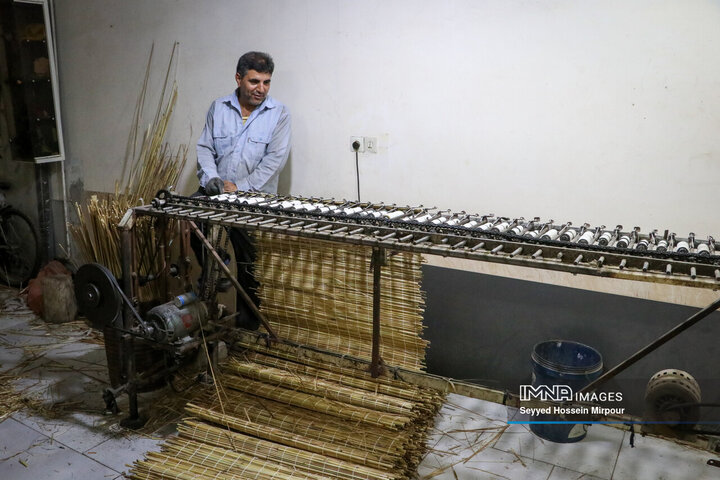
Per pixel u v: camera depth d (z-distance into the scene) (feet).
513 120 11.00
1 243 17.87
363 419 10.12
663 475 9.58
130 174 15.88
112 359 11.51
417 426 10.16
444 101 11.52
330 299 11.31
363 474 8.98
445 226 9.18
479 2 10.87
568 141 10.63
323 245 11.07
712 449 9.94
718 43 9.27
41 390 12.03
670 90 9.72
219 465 9.28
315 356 11.34
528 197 11.16
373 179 12.55
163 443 10.22
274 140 12.80
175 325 10.53
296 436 9.82
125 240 10.73
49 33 15.84
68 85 16.51
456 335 12.17
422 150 11.93
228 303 14.49
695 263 7.54
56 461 9.80
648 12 9.65
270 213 10.24
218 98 13.75
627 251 7.93
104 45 15.51
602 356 10.96
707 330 10.10
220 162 13.16
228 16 13.48
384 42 11.85
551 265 8.00
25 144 16.60
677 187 9.98
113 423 10.91
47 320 15.31
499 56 10.89
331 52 12.43
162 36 14.52
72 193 17.24
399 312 10.81
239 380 11.28
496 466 9.80
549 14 10.36
